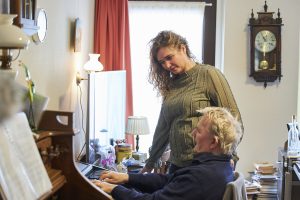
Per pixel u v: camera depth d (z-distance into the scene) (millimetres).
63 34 3057
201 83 2197
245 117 4391
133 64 4574
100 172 2557
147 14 4520
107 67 4258
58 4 2906
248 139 4410
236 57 4359
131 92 4383
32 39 2369
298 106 4422
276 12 4289
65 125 1713
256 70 4293
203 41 4586
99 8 4227
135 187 2148
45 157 1651
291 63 4332
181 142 2189
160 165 2930
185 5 4496
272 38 4266
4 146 1256
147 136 4547
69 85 3248
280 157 3953
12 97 560
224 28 4355
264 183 4090
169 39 2223
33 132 1577
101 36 4223
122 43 4266
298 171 3475
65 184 1727
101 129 3354
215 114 1914
